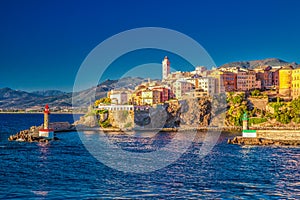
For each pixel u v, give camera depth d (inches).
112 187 2561.5
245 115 5777.6
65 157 3853.3
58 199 2269.9
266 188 2583.7
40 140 5516.7
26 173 2997.0
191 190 2506.2
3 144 5128.0
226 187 2596.0
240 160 3752.5
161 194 2402.8
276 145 5152.6
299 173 3093.0
